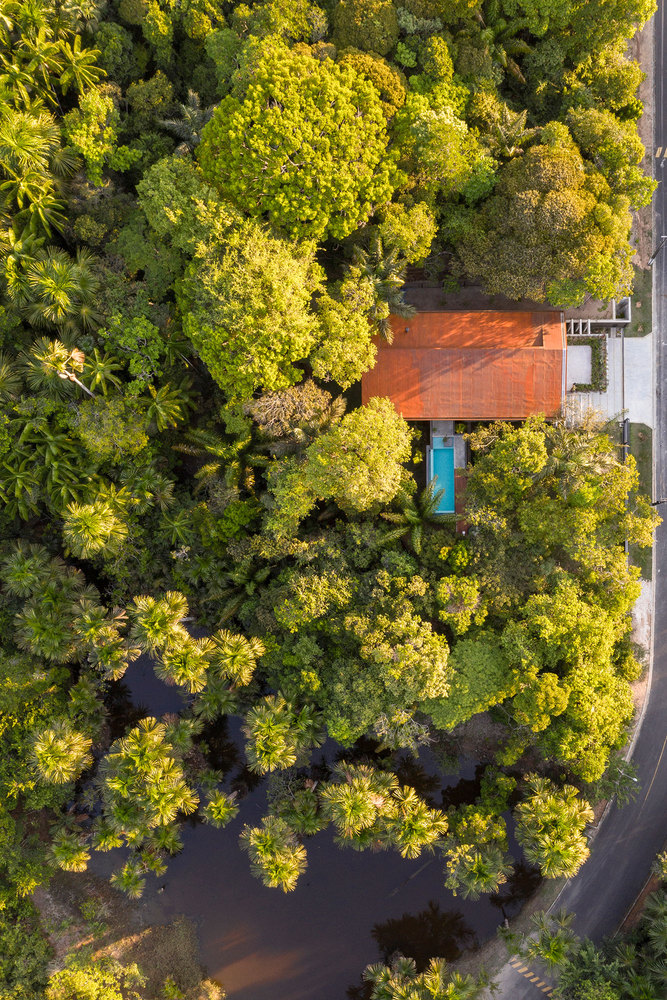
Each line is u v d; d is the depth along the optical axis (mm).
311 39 32625
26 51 32156
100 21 33469
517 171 31828
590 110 32500
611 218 31156
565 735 31094
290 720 32094
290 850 32375
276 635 34219
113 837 34344
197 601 37562
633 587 32656
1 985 34844
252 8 33875
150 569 37250
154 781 31391
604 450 32750
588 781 32281
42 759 32156
